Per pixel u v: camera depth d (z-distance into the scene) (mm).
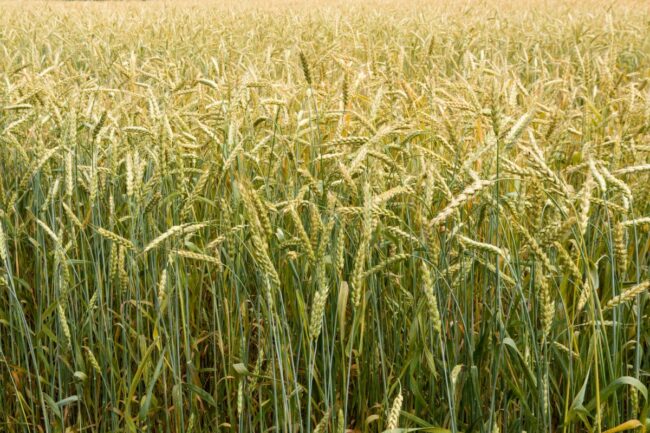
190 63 8523
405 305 3432
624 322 3346
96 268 3377
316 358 3498
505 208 3203
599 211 3826
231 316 3727
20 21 13375
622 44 11078
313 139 4273
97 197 3811
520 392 2908
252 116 4664
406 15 15664
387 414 2949
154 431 3736
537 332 3066
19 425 3762
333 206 2727
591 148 4031
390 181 3771
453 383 2609
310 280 3400
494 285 3363
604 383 2793
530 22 14336
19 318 3492
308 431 2729
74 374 3279
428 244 2883
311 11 16812
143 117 4465
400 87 4973
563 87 6172
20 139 4766
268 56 6691
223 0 23297
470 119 4543
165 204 3908
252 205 2410
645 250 3641
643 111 4699
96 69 8398
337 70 7766
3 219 3938
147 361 3279
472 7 18062
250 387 3211
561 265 3404
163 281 3002
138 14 16953
